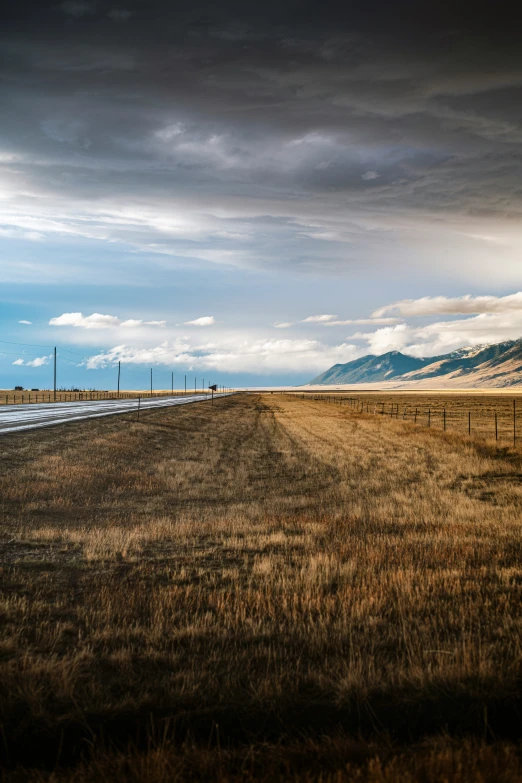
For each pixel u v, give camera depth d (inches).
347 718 200.5
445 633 275.3
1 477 831.1
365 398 6761.8
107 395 6525.6
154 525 584.1
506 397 6766.7
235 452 1425.9
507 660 238.1
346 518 603.2
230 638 266.7
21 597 333.1
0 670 223.9
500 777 155.4
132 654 249.0
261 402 5506.9
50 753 183.3
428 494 775.7
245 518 624.4
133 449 1357.0
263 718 199.5
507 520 571.2
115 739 189.5
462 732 190.1
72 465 1009.5
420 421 2501.2
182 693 210.8
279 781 161.3
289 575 376.2
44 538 500.1
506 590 341.7
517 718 199.8
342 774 157.2
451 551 440.8
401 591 334.3
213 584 357.7
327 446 1503.4
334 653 253.0
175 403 4160.9
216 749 178.2
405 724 197.5
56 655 239.1
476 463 1040.2
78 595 342.0
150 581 369.7
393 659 246.8
